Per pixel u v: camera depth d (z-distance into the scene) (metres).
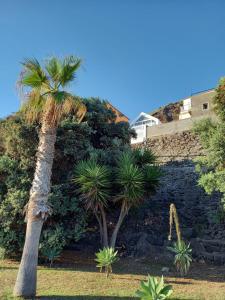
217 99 10.73
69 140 12.16
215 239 12.89
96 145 14.14
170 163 20.92
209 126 11.12
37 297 7.38
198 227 13.91
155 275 9.82
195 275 9.90
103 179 11.34
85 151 12.54
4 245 11.30
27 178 11.55
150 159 13.22
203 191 15.41
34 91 8.15
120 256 12.58
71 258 12.33
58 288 8.18
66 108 8.46
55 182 12.20
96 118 14.06
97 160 12.51
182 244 10.28
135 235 13.53
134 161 12.72
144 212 15.04
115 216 13.91
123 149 13.92
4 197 11.80
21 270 7.50
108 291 8.00
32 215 7.72
